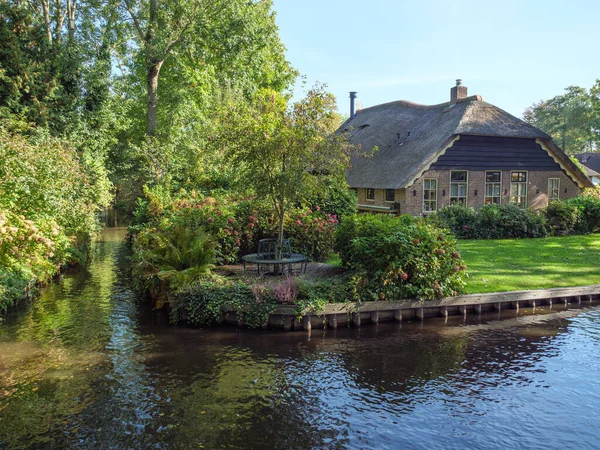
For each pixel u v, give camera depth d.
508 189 23.14
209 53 26.56
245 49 26.44
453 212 19.66
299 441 5.33
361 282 9.80
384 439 5.39
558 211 20.39
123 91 29.88
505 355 7.91
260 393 6.48
